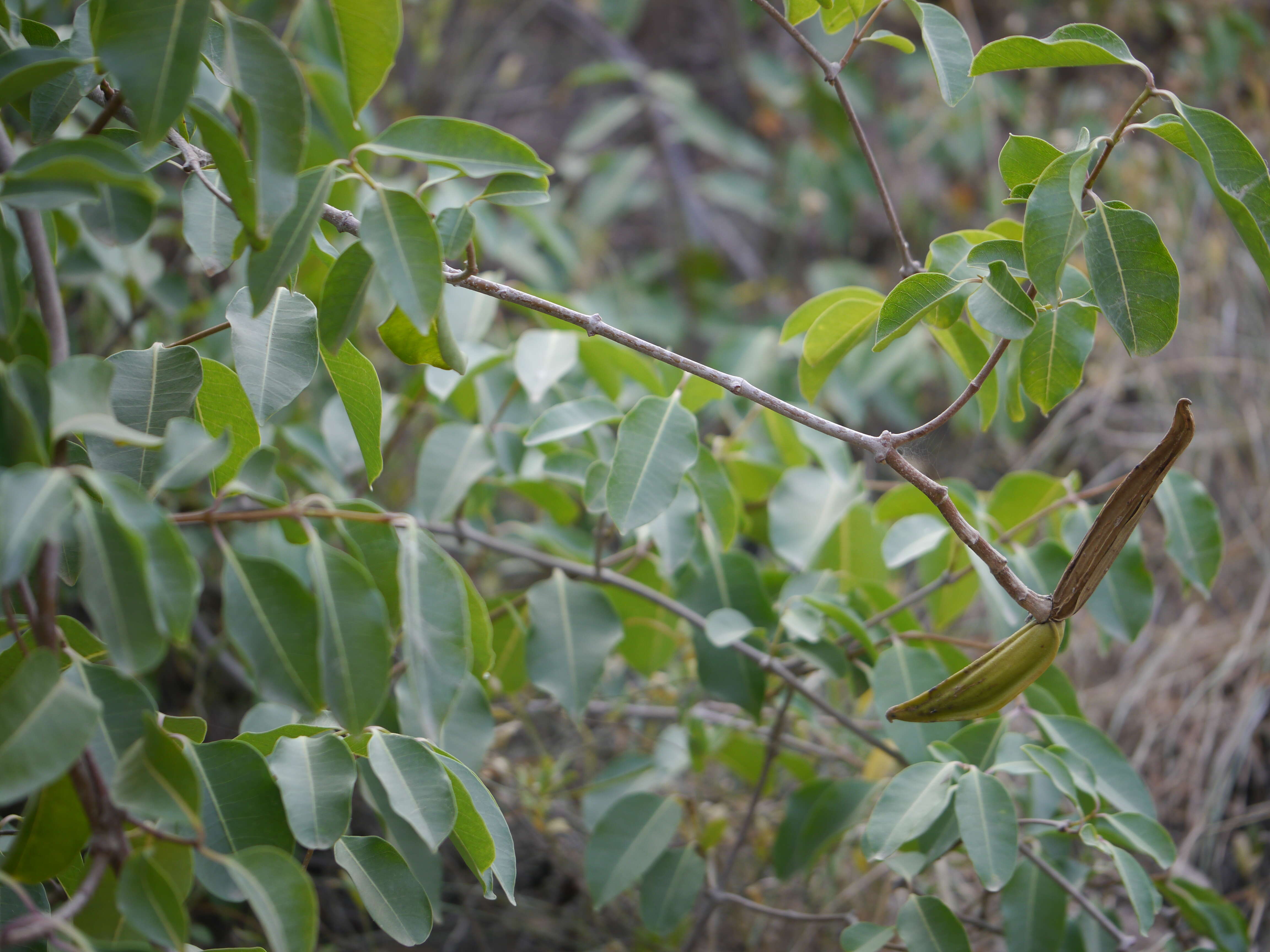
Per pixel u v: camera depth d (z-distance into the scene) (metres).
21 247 1.42
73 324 2.21
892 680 1.54
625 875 1.61
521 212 2.42
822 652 1.58
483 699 1.54
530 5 4.00
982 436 3.05
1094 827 1.48
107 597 1.20
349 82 1.29
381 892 1.34
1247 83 3.38
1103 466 2.82
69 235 1.70
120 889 1.22
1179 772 2.07
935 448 1.41
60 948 1.23
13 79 1.23
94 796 1.24
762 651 1.61
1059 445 2.91
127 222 1.32
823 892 1.83
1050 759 1.47
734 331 3.35
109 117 1.26
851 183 3.56
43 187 1.23
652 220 4.31
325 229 1.49
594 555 1.73
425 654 1.27
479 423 1.82
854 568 1.71
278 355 1.39
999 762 1.50
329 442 1.71
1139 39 3.44
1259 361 2.76
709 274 3.68
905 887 1.51
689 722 1.67
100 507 1.22
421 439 2.45
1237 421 2.68
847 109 1.46
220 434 1.40
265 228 1.25
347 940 1.87
